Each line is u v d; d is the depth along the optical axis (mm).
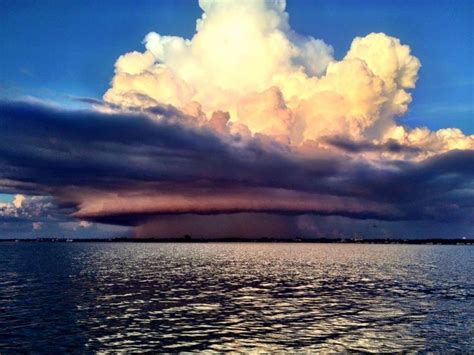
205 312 43656
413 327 36906
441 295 57344
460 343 31609
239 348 30156
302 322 38875
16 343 30812
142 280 75062
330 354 28812
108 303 48719
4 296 53688
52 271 93688
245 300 52156
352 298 54375
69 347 29969
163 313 42844
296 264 128875
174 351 29344
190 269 104188
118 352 28969
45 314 41656
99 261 135875
